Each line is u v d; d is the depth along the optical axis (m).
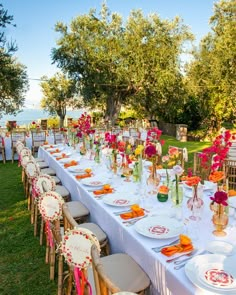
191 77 15.68
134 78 14.75
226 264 1.47
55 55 15.74
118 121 17.47
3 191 5.37
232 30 10.90
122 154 3.33
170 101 15.62
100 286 1.17
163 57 14.91
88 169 3.71
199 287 1.30
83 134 4.89
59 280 2.24
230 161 3.57
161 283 1.57
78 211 2.96
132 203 2.43
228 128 13.43
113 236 2.25
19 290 2.49
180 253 1.61
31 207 3.98
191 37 15.62
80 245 1.50
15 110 12.84
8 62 8.24
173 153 2.55
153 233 1.84
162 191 2.45
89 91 15.63
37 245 3.29
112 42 15.20
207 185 2.80
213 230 1.87
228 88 11.52
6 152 8.38
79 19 15.54
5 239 3.45
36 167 3.56
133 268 1.84
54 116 20.61
